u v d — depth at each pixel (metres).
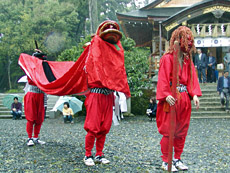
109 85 4.68
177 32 4.25
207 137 7.52
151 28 20.73
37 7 34.09
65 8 35.41
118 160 5.06
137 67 13.16
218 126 9.62
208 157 5.32
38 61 6.50
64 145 6.42
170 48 4.29
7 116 14.62
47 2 34.84
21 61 6.38
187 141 6.95
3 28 34.09
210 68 15.40
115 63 4.79
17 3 37.69
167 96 4.03
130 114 13.44
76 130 9.21
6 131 9.05
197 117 11.88
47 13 33.12
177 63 3.99
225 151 5.83
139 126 9.98
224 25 16.25
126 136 7.80
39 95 6.30
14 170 4.43
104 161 4.83
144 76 13.47
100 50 4.72
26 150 5.82
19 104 13.88
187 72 4.37
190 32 4.23
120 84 4.80
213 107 12.62
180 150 4.38
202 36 15.05
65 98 11.92
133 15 19.12
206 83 14.91
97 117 4.68
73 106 11.77
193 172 4.29
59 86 5.42
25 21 32.94
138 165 4.71
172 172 4.24
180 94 4.23
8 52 34.28
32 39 32.28
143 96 14.11
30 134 6.34
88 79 4.77
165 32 17.31
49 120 13.02
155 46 20.70
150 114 11.67
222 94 12.34
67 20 34.28
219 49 18.08
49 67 6.48
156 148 6.16
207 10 15.12
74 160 5.03
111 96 4.93
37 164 4.77
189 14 15.37
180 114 4.24
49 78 6.21
